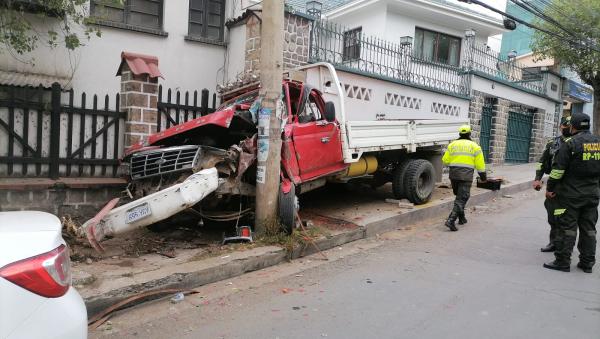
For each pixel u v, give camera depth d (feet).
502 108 53.52
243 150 21.15
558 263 19.66
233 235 21.71
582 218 19.69
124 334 13.60
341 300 16.10
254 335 13.46
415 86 41.60
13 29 24.54
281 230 21.16
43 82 28.81
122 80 25.55
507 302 15.92
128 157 21.94
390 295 16.53
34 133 23.18
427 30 56.03
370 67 39.14
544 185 43.19
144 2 33.22
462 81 47.98
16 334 7.44
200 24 35.53
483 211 32.35
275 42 20.80
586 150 18.97
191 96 34.94
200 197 18.26
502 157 54.95
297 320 14.46
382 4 51.70
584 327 14.02
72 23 30.12
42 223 9.12
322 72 26.66
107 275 16.38
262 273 18.97
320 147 23.82
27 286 7.65
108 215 18.31
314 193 32.42
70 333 7.94
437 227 27.45
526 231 26.55
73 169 24.11
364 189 34.37
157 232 22.79
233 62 35.19
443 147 33.53
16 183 21.63
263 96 20.94
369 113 38.27
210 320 14.56
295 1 50.24
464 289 17.13
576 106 85.87
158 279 16.20
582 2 53.72
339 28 37.11
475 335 13.35
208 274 17.58
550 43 56.34
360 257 21.29
